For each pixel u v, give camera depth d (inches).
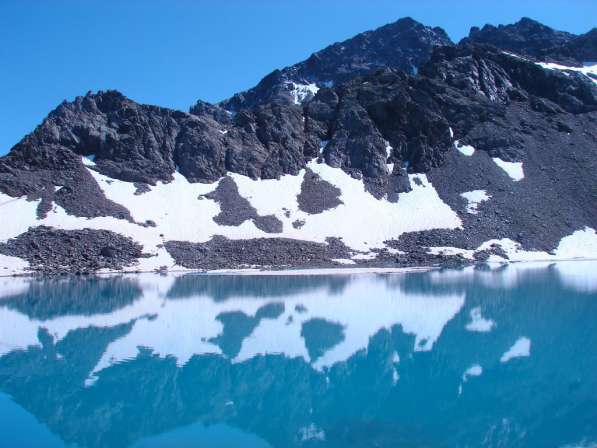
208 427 956.6
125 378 1218.0
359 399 1089.4
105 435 922.1
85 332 1643.7
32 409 1034.1
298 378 1218.6
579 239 4313.5
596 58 7751.0
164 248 3545.8
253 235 3875.5
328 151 5019.7
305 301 2174.0
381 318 1843.0
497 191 4707.2
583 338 1540.4
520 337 1561.3
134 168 4345.5
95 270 3144.7
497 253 3961.6
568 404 1039.0
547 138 5472.4
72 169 4128.9
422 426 947.3
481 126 5442.9
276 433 921.5
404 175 4916.3
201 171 4458.7
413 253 3865.7
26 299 2210.9
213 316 1882.4
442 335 1601.9
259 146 4877.0
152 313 1932.8
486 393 1109.7
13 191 3814.0
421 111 5290.4
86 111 4658.0
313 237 3991.1
